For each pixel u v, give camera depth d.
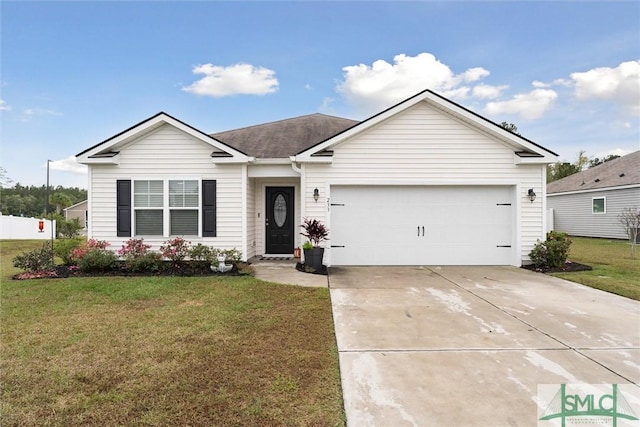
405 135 9.89
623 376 3.41
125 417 2.71
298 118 14.40
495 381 3.30
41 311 5.46
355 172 9.90
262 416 2.73
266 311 5.48
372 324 4.92
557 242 9.41
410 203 10.01
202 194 9.98
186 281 7.55
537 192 9.90
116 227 9.94
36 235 23.58
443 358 3.81
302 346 4.11
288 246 11.45
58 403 2.90
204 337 4.37
